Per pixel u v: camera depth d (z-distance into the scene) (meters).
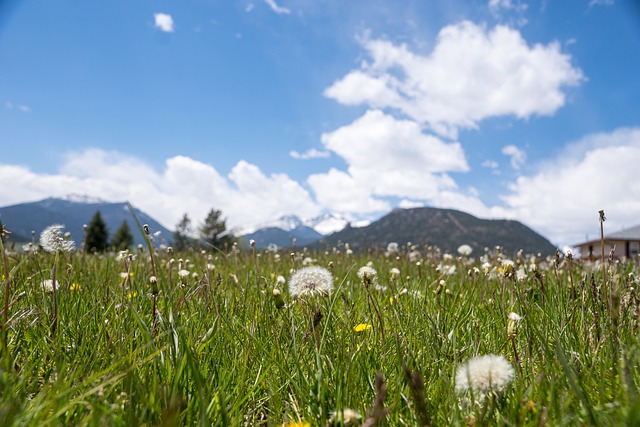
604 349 0.44
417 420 0.32
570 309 0.59
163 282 0.61
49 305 0.58
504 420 0.30
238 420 0.35
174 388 0.33
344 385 0.37
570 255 0.62
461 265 1.18
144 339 0.45
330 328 0.53
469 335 0.52
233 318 0.58
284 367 0.44
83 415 0.32
